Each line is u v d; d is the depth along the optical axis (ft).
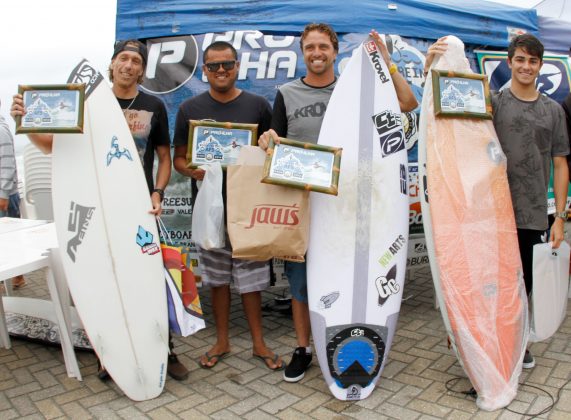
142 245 7.97
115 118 8.07
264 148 7.35
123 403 7.70
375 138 8.12
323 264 7.93
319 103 8.15
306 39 7.84
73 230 7.73
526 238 8.24
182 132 8.69
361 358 7.68
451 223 7.66
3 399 7.96
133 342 7.77
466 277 7.57
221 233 7.89
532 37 7.63
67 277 7.70
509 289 7.83
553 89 14.34
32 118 7.26
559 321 8.25
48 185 14.28
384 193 8.09
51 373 8.84
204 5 11.55
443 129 7.89
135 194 8.07
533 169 7.88
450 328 7.46
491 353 7.43
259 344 8.96
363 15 11.50
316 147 7.15
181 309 7.89
